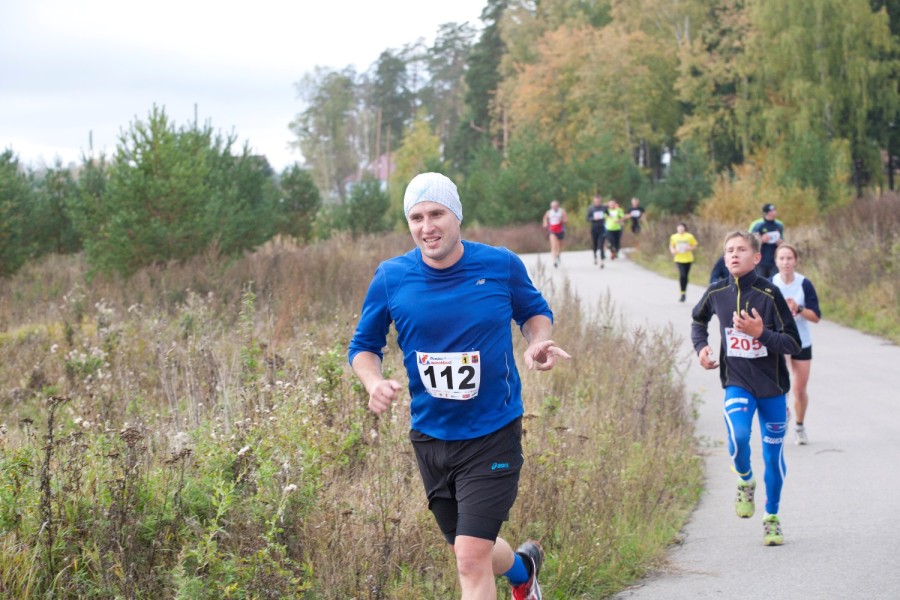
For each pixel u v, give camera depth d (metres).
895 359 13.24
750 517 6.61
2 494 4.65
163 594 4.37
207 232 17.06
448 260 4.07
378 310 4.19
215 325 11.45
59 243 26.25
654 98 66.06
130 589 4.22
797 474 7.95
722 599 5.19
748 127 54.91
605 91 65.50
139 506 4.78
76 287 13.88
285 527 4.83
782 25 50.94
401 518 5.22
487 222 46.12
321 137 114.56
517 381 4.15
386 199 38.12
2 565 4.29
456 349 4.01
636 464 7.06
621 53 64.94
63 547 4.45
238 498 4.99
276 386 6.87
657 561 5.74
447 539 4.25
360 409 6.52
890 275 17.19
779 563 5.75
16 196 23.78
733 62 56.16
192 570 4.43
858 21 49.62
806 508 6.96
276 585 4.29
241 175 25.05
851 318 16.55
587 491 6.08
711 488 7.62
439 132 120.25
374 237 32.09
